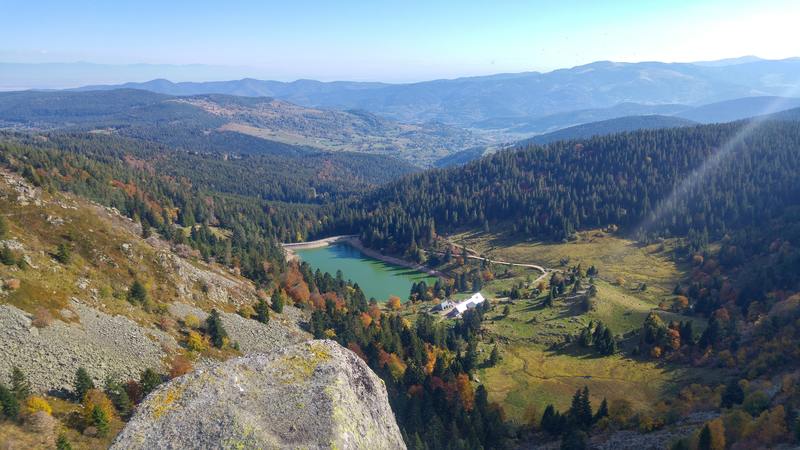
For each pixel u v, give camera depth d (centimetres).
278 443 2445
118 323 7469
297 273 15788
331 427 2570
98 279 8306
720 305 15275
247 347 9181
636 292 18750
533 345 14225
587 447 7838
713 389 9769
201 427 2509
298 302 13362
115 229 10100
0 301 6222
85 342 6462
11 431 4328
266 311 10656
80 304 7350
